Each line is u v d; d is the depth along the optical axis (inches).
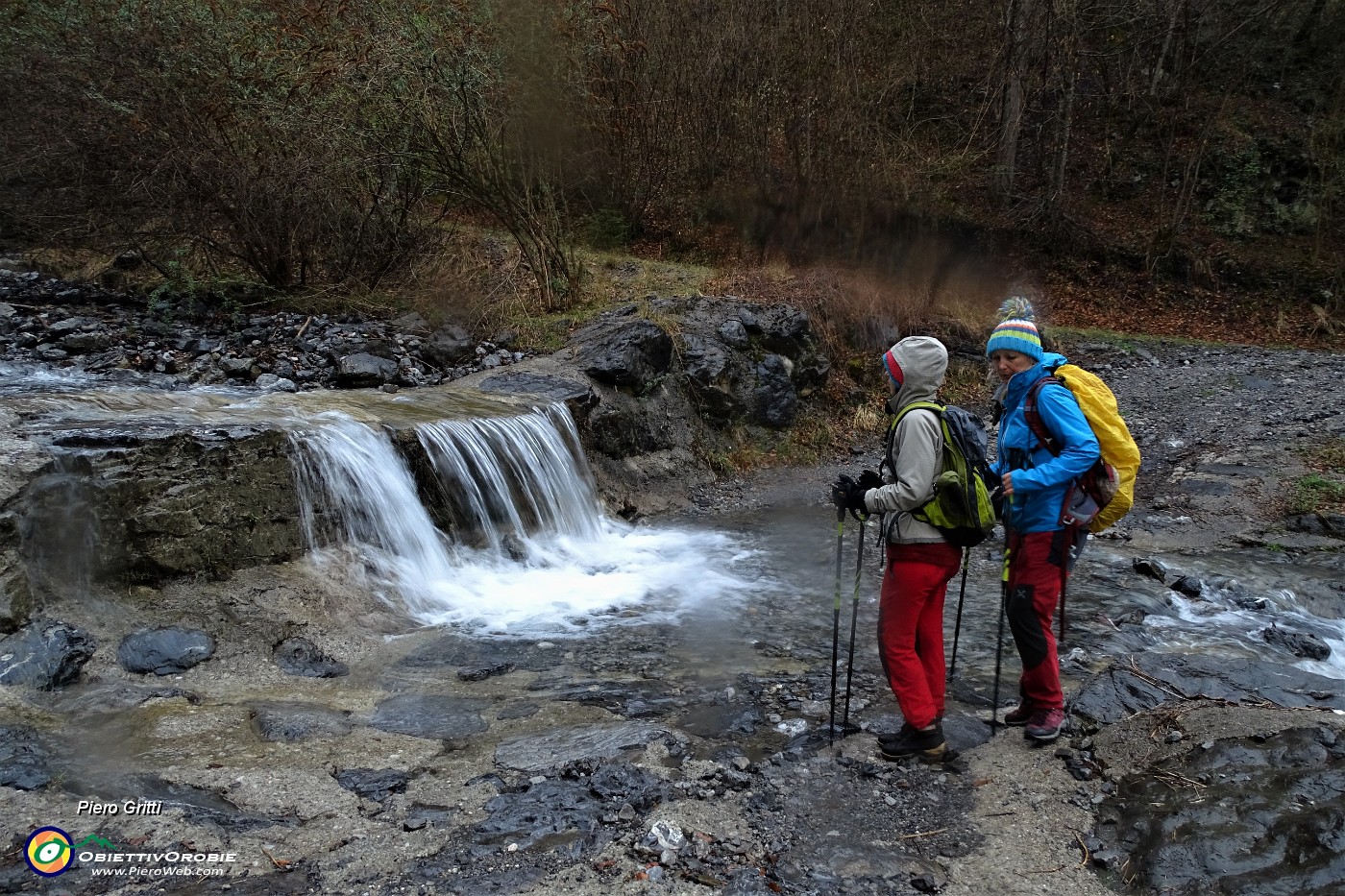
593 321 407.2
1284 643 225.5
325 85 375.6
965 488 143.7
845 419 467.2
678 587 265.0
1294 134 809.5
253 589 211.5
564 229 463.8
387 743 161.9
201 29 366.0
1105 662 210.4
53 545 186.9
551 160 483.2
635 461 364.5
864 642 222.1
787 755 160.2
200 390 299.0
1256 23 852.6
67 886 117.5
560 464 313.3
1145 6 810.2
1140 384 525.3
